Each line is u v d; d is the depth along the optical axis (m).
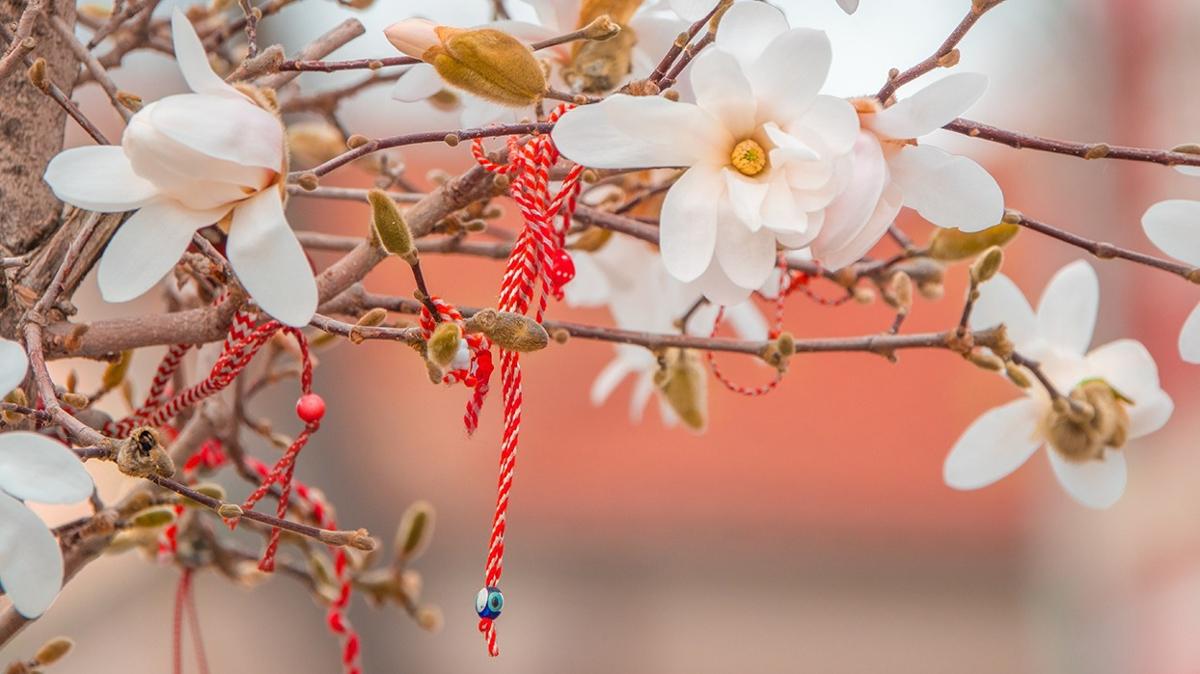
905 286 1.06
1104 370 1.07
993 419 1.07
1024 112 2.64
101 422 1.03
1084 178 2.63
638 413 1.22
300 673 2.58
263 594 2.60
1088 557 2.87
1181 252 0.99
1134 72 2.62
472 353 0.95
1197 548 2.56
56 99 0.96
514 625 3.00
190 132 0.91
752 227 0.93
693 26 0.97
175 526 1.11
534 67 0.97
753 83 0.94
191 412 1.15
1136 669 2.65
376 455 2.64
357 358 2.62
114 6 1.04
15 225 1.00
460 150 2.11
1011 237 1.07
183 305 1.08
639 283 1.14
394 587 1.18
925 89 0.94
